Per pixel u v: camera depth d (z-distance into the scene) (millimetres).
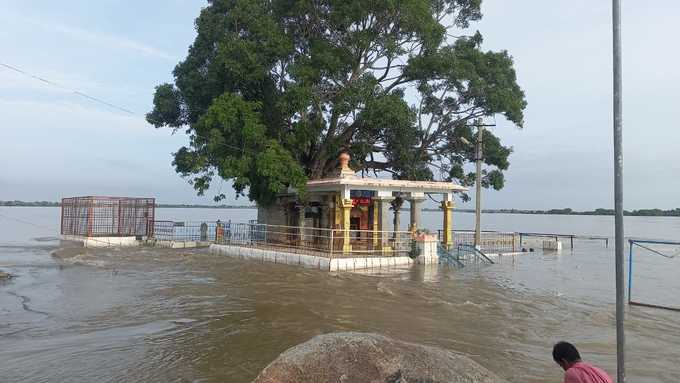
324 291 15297
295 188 22922
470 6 28516
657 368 8734
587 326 11852
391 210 28062
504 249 33562
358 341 4746
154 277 17875
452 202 26188
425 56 25703
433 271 20875
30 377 7594
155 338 9852
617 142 4809
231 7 26594
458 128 30125
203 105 27734
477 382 4598
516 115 28078
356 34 24484
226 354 8836
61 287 15539
